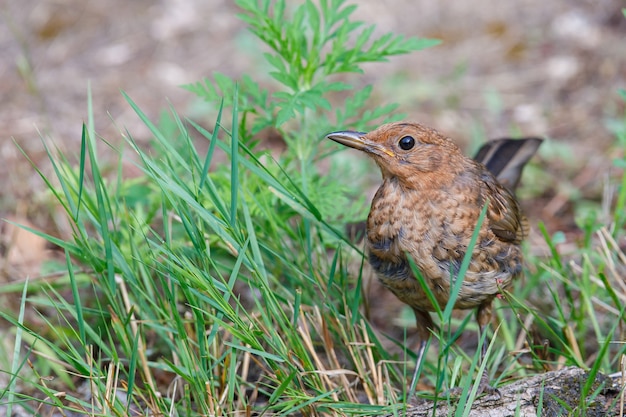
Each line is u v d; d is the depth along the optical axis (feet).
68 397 25.86
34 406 30.58
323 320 28.89
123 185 35.35
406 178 28.04
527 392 25.66
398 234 28.25
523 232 32.22
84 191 30.17
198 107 49.06
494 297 29.71
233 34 55.47
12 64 53.47
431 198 28.04
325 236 33.14
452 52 54.34
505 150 35.40
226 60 53.42
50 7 57.72
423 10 56.85
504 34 55.31
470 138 48.26
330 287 29.17
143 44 55.21
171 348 29.89
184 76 52.47
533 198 44.62
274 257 31.83
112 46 55.01
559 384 25.81
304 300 31.53
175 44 55.11
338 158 44.93
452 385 27.04
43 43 55.06
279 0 31.78
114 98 50.85
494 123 49.26
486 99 50.90
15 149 45.73
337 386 28.30
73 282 25.27
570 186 44.68
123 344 27.76
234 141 25.64
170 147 26.73
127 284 31.78
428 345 27.55
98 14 57.52
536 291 35.76
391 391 27.43
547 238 31.91
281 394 26.14
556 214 43.14
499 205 29.37
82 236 27.53
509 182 35.55
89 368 26.04
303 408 26.63
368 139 28.48
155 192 34.86
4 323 34.73
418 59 53.98
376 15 56.24
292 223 37.19
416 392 28.14
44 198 41.39
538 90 51.37
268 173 27.30
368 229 29.09
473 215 28.12
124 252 31.86
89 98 30.83
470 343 35.99
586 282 32.01
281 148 45.93
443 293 28.53
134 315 30.30
